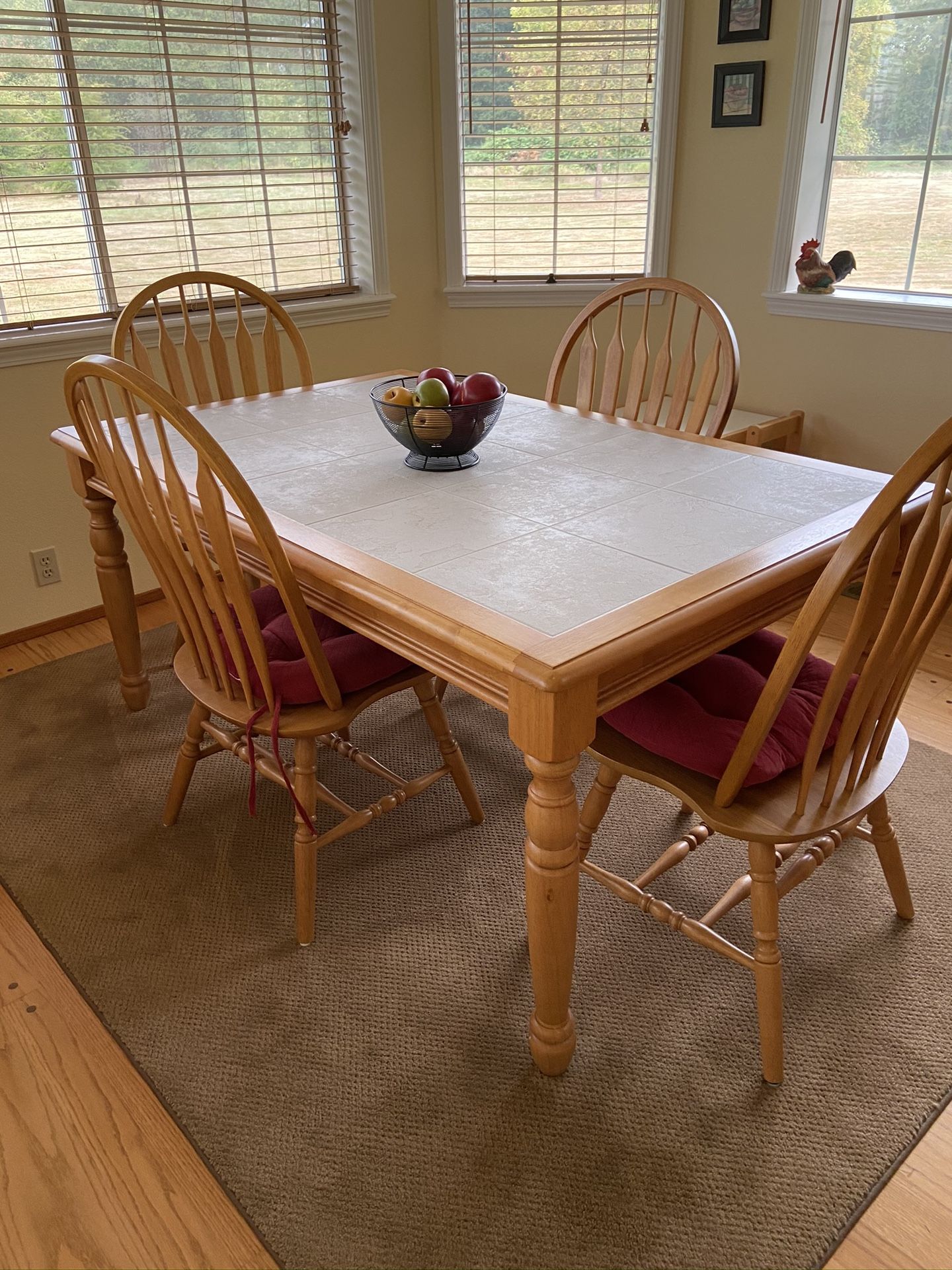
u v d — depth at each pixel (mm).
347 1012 1570
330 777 2154
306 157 3107
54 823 2020
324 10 2969
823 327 3102
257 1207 1274
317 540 1433
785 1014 1547
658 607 1189
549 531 1448
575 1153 1338
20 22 2463
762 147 3045
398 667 1659
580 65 3162
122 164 2736
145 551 1561
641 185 3324
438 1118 1393
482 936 1722
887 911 1752
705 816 1328
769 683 1203
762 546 1365
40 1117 1405
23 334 2635
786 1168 1312
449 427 1650
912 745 2207
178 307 2939
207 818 2035
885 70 2904
